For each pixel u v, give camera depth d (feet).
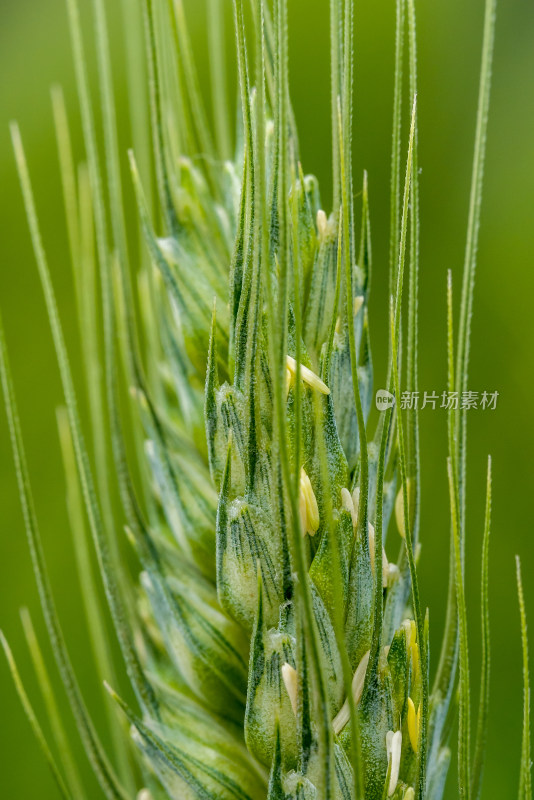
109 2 1.13
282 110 0.51
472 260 0.56
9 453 1.01
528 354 1.01
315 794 0.53
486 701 0.57
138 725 0.58
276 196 0.54
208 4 0.96
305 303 0.56
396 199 0.56
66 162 0.61
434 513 0.98
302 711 0.53
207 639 0.58
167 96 0.61
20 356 1.05
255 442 0.55
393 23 1.04
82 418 1.01
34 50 1.13
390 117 1.04
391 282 0.56
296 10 1.04
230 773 0.58
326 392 0.54
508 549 0.96
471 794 0.57
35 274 1.07
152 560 0.59
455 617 0.57
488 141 1.08
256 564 0.55
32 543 0.59
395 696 0.54
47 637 0.96
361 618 0.54
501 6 1.09
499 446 0.99
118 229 0.60
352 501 0.54
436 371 1.01
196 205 0.59
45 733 0.93
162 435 0.60
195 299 0.58
